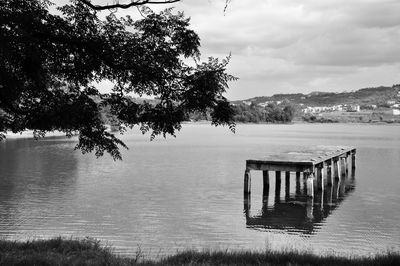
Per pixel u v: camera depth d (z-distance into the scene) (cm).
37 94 685
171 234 1795
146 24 689
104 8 693
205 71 691
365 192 3000
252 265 964
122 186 3075
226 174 3834
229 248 1590
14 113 707
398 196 2827
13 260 888
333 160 3531
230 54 696
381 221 2106
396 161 5125
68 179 3397
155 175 3709
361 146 7650
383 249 1616
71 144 7525
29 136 9756
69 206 2338
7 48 554
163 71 689
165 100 728
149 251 1524
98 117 714
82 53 681
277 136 11769
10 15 571
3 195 2659
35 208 2277
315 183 3350
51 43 664
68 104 667
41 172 3812
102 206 2353
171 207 2361
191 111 723
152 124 748
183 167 4344
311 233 1870
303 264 983
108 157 5297
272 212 2306
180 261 987
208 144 8188
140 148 7119
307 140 9600
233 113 712
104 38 685
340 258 1038
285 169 2594
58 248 1095
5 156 5334
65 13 688
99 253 1066
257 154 5928
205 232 1845
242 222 2055
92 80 728
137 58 695
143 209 2291
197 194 2794
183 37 688
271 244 1672
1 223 1933
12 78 622
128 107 728
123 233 1794
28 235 1727
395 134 13525
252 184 3312
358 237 1808
